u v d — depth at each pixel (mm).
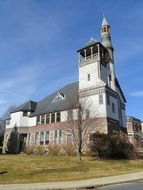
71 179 17516
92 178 18031
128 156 32031
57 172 20516
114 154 31484
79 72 44156
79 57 45406
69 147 35469
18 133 49000
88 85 41688
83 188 14203
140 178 17609
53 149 37375
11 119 52031
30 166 22844
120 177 18266
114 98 41938
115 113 40594
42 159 28125
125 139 33062
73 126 36312
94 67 42312
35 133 47344
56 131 43219
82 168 22859
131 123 60000
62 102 45594
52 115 45469
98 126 37250
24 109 50938
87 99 40375
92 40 45219
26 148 42406
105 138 31656
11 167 21844
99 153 31375
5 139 51406
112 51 47625
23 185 14836
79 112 35188
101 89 39625
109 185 15297
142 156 34062
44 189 13648
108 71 44469
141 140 55312
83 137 34062
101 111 38156
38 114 48250
